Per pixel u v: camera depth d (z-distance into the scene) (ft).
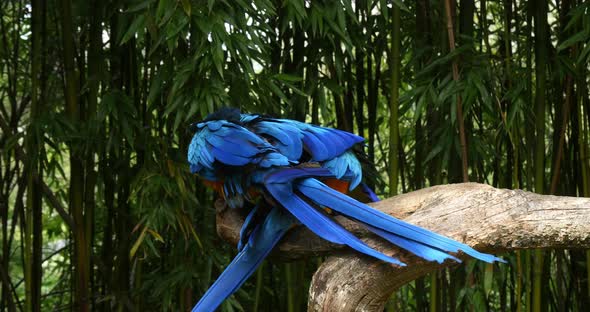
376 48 14.60
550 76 14.10
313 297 7.59
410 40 15.35
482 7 14.07
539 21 13.19
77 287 13.56
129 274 14.46
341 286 7.47
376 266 7.45
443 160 12.80
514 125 13.34
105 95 12.34
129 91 13.85
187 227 12.32
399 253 7.44
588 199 7.89
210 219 14.12
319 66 13.99
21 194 14.82
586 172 13.66
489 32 14.62
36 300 14.65
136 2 11.53
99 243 17.65
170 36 10.57
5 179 15.15
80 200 13.16
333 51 13.05
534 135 13.89
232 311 13.20
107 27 14.15
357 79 14.62
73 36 14.11
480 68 12.41
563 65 13.21
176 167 12.12
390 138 12.83
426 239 6.81
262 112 12.23
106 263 14.58
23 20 15.29
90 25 13.46
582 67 13.64
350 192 9.34
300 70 13.15
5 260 15.14
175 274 13.34
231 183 7.70
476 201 8.01
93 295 14.98
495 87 13.39
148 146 12.54
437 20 13.87
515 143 13.29
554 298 16.93
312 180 7.45
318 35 13.05
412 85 14.03
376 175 11.20
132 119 12.39
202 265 13.57
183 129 12.75
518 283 13.26
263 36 12.66
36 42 13.20
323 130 8.45
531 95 13.88
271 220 7.63
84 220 13.39
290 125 8.35
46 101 14.37
